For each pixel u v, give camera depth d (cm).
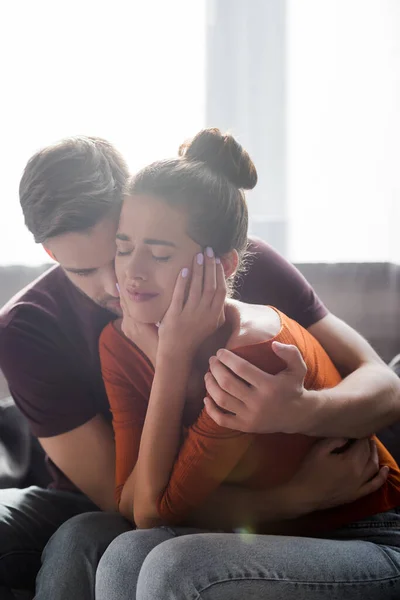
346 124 210
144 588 95
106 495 129
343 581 98
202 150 108
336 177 211
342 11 209
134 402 121
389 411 117
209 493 107
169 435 109
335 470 109
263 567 96
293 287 138
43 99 204
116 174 116
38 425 131
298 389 102
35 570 131
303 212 212
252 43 210
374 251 211
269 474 109
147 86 207
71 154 114
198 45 208
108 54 205
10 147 203
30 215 114
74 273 117
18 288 203
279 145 212
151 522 110
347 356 131
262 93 212
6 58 203
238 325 108
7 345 130
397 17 207
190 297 105
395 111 209
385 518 112
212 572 94
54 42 204
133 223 105
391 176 210
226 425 102
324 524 112
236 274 131
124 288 109
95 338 133
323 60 210
